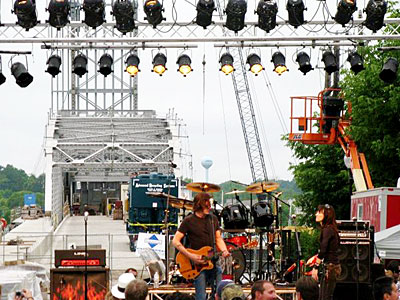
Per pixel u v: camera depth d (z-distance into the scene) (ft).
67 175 290.97
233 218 65.00
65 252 63.82
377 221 85.97
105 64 72.64
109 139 221.05
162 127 227.40
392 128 123.03
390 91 118.32
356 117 122.21
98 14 66.44
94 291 63.10
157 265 66.64
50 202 201.16
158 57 73.36
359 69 72.74
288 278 63.77
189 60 73.67
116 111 268.00
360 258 55.31
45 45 72.13
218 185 64.75
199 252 44.55
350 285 55.62
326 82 115.44
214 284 44.98
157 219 137.39
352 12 66.64
